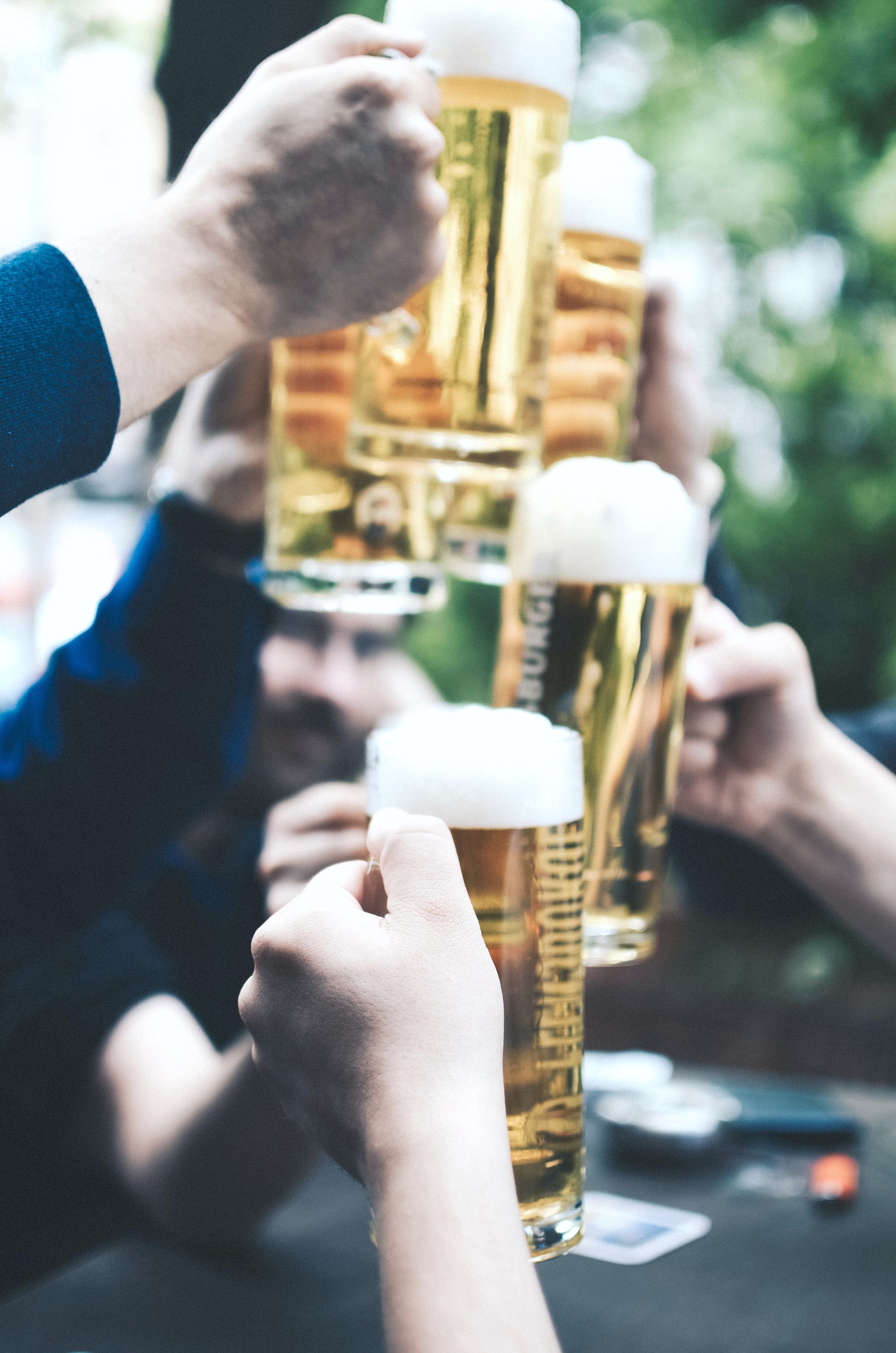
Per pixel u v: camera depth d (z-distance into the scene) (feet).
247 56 4.42
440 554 3.07
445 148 2.32
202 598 3.56
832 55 11.58
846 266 12.09
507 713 2.18
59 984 4.25
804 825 3.38
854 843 3.34
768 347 12.02
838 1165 4.18
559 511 2.55
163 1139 3.88
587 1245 3.70
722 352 12.02
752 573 12.91
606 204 2.77
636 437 3.36
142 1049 4.14
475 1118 1.72
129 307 1.92
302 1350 3.14
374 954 1.80
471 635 13.28
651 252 11.85
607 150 2.82
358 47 2.15
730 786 3.39
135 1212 4.38
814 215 12.05
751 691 3.26
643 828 2.62
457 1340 1.57
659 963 11.82
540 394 2.50
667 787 2.68
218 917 5.32
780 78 11.69
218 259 1.98
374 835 1.97
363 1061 1.76
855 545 12.41
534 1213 2.02
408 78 2.02
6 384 1.80
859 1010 9.70
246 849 5.36
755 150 11.47
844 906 3.42
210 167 2.00
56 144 14.73
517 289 2.38
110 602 3.72
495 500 3.23
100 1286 3.58
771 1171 4.30
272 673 5.60
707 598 3.32
